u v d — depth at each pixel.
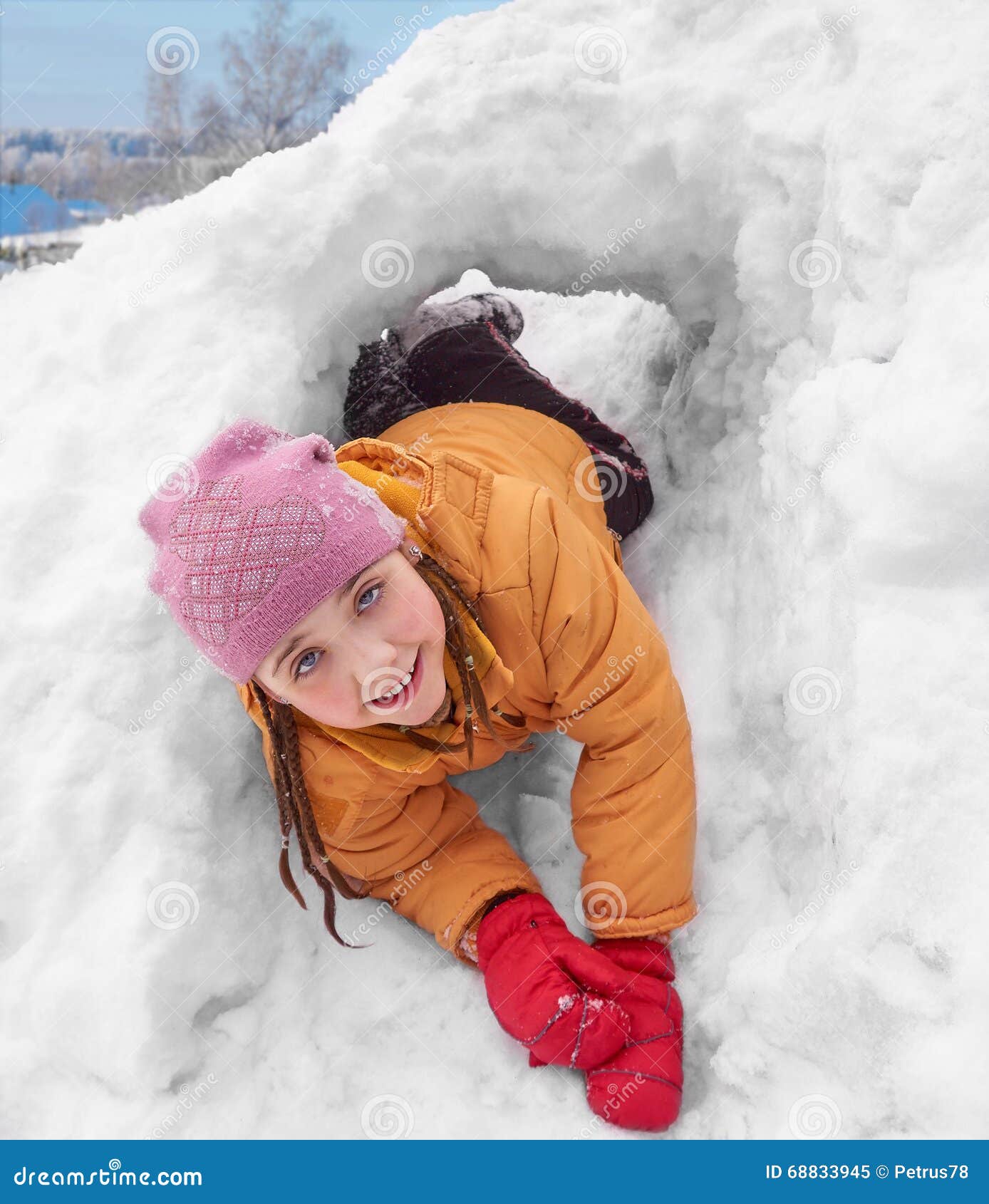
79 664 1.75
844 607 1.57
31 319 2.19
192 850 1.72
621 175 2.08
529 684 1.72
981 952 1.29
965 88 1.73
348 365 2.28
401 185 2.10
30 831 1.67
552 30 2.19
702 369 2.36
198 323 2.00
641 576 2.39
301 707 1.42
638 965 1.74
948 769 1.39
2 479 1.92
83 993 1.60
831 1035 1.41
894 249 1.72
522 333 2.84
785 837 1.77
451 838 1.87
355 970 1.83
